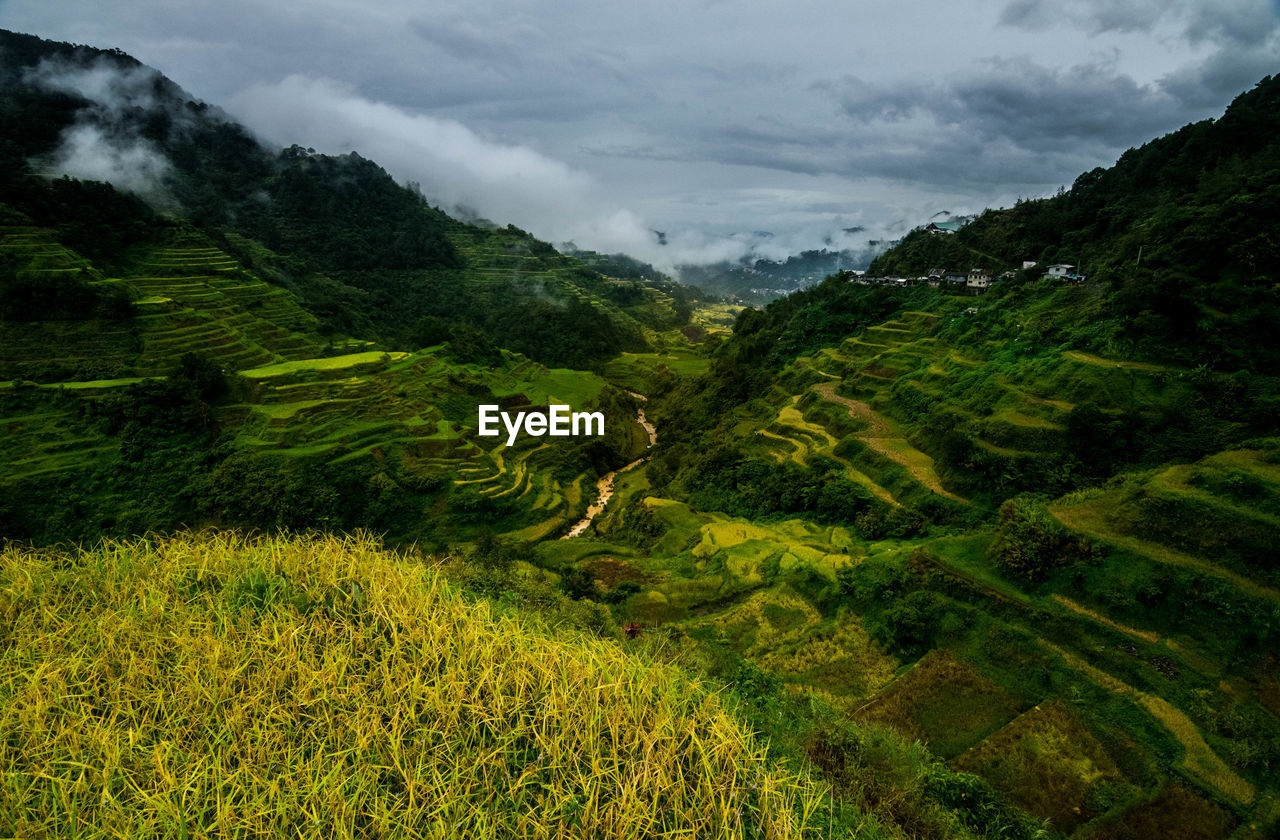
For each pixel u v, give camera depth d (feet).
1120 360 128.16
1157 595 77.25
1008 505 99.81
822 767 39.99
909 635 89.20
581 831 19.44
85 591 30.45
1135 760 64.64
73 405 148.66
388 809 19.60
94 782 19.58
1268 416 104.53
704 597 113.09
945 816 43.14
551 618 52.31
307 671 24.70
